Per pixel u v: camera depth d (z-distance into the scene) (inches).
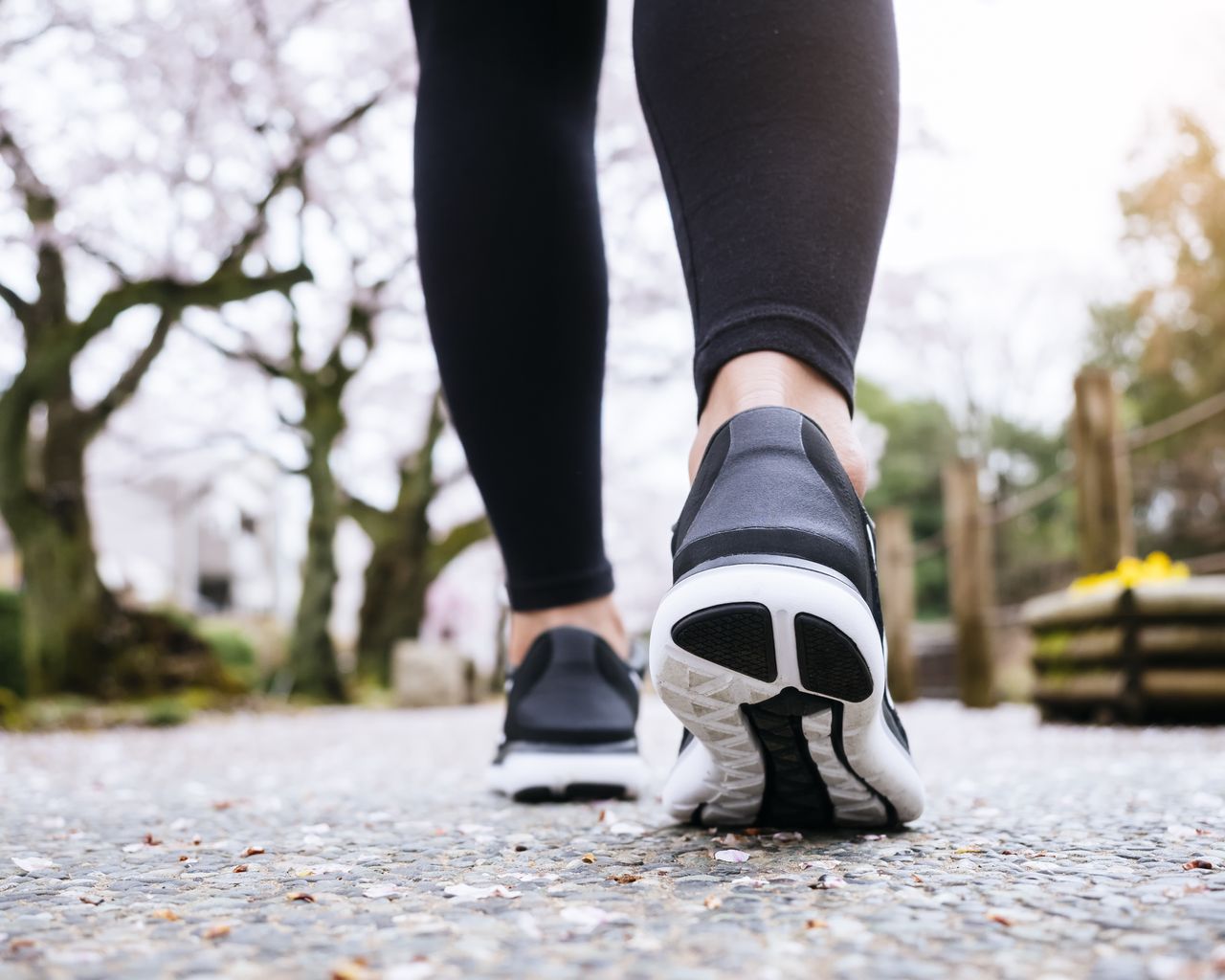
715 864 33.0
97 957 22.0
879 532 313.0
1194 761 80.5
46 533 257.3
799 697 32.9
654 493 532.7
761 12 36.2
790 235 35.5
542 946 22.7
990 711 244.7
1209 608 139.0
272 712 287.3
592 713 54.2
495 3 49.3
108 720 205.8
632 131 302.0
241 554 922.7
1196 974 19.6
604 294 51.6
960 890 27.8
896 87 37.9
